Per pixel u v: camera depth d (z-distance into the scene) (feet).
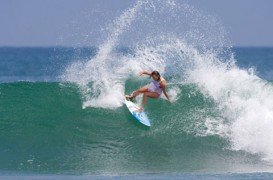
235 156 174.60
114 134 188.55
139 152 176.86
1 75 590.14
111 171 157.69
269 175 153.28
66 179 147.02
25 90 217.56
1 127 191.42
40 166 161.68
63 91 216.33
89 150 177.27
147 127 191.11
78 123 194.70
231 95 207.21
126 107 204.23
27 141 182.29
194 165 165.99
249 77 215.92
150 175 153.17
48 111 203.00
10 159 167.73
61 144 181.16
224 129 189.16
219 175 153.48
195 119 196.34
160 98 209.05
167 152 177.06
